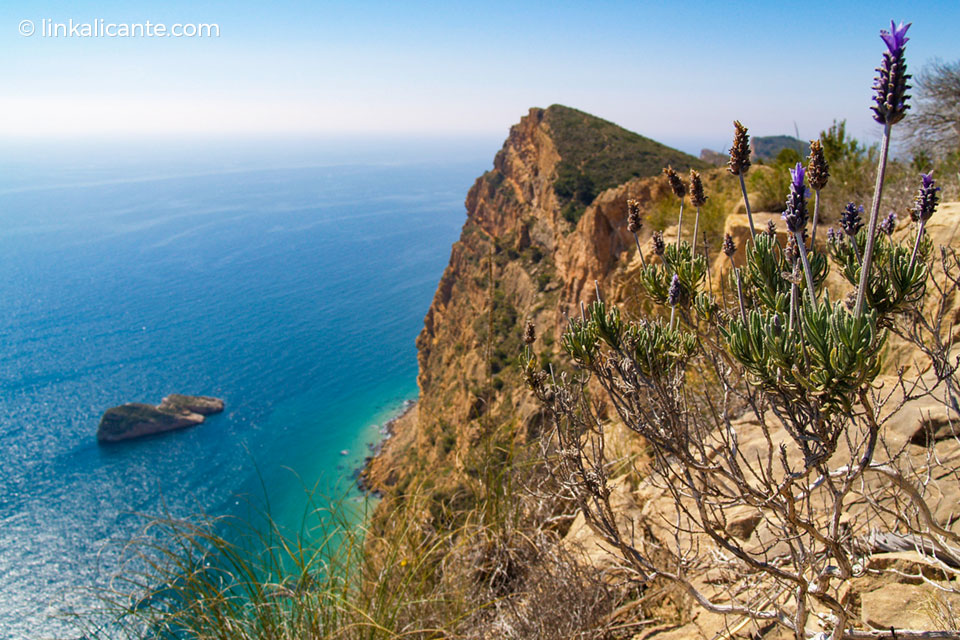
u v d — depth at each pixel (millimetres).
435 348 67750
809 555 1982
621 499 4320
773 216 7973
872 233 1381
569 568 3520
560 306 30391
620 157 62062
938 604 2129
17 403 119500
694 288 2387
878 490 2725
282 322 174625
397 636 3256
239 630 3205
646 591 3525
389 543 3955
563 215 55062
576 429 2494
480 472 4504
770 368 1700
